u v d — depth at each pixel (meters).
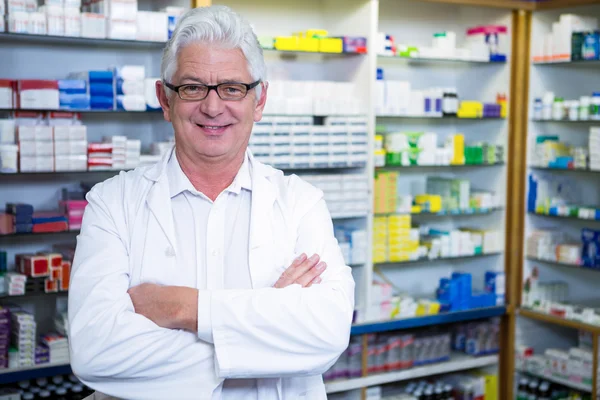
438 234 4.84
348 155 4.32
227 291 1.51
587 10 4.92
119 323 1.49
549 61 4.66
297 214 1.74
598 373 4.43
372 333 4.50
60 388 3.73
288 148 4.14
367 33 4.34
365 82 4.36
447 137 4.80
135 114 4.08
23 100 3.43
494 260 5.04
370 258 4.43
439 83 5.13
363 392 4.46
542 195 4.86
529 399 4.92
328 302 1.56
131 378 1.50
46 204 3.90
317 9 4.70
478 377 4.97
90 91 3.58
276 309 1.51
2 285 3.56
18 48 3.77
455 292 4.73
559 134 4.97
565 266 5.09
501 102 4.84
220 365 1.48
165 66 1.56
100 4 3.69
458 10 5.11
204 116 1.55
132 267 1.62
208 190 1.67
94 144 3.62
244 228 1.67
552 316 4.70
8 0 3.40
